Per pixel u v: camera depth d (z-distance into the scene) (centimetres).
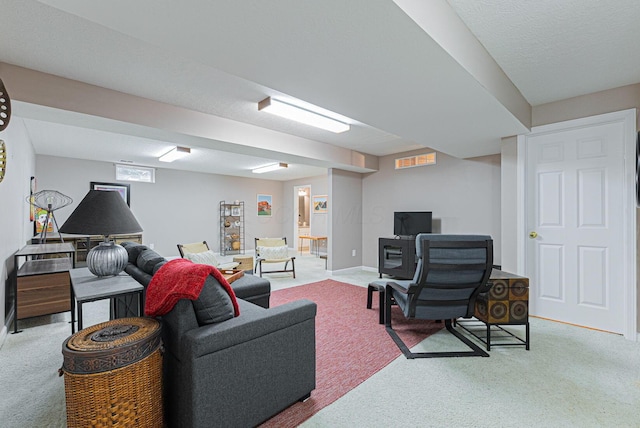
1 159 250
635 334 258
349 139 446
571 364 217
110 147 510
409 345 250
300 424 153
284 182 972
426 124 288
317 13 127
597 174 283
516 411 164
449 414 162
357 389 185
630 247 262
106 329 138
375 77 191
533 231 320
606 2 162
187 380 130
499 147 382
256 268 586
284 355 161
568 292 300
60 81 242
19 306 276
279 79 193
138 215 692
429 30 144
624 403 171
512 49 209
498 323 240
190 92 273
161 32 142
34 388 185
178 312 139
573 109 293
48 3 120
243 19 131
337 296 406
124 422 123
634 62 228
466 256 223
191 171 779
